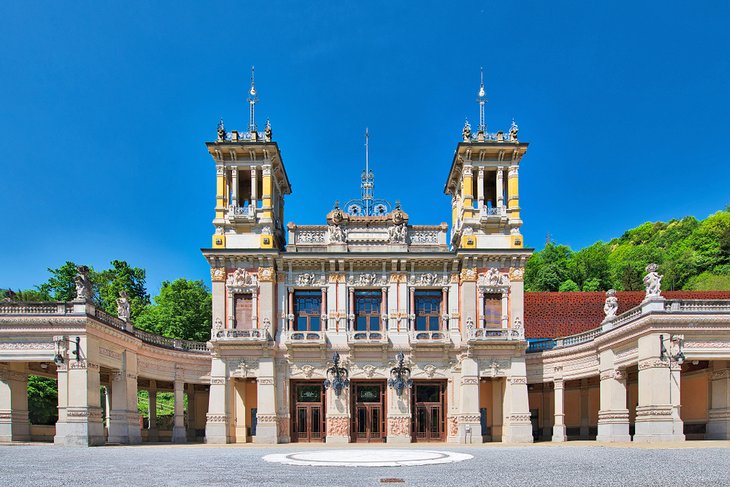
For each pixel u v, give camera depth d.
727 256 88.62
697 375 39.75
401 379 46.31
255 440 45.09
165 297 70.38
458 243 51.16
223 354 46.22
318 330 48.38
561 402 45.88
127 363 42.28
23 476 17.45
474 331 45.94
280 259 47.81
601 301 54.00
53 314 36.94
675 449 27.92
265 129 48.91
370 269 48.53
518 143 48.22
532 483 14.94
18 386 39.62
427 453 28.30
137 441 43.12
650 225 116.69
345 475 17.25
